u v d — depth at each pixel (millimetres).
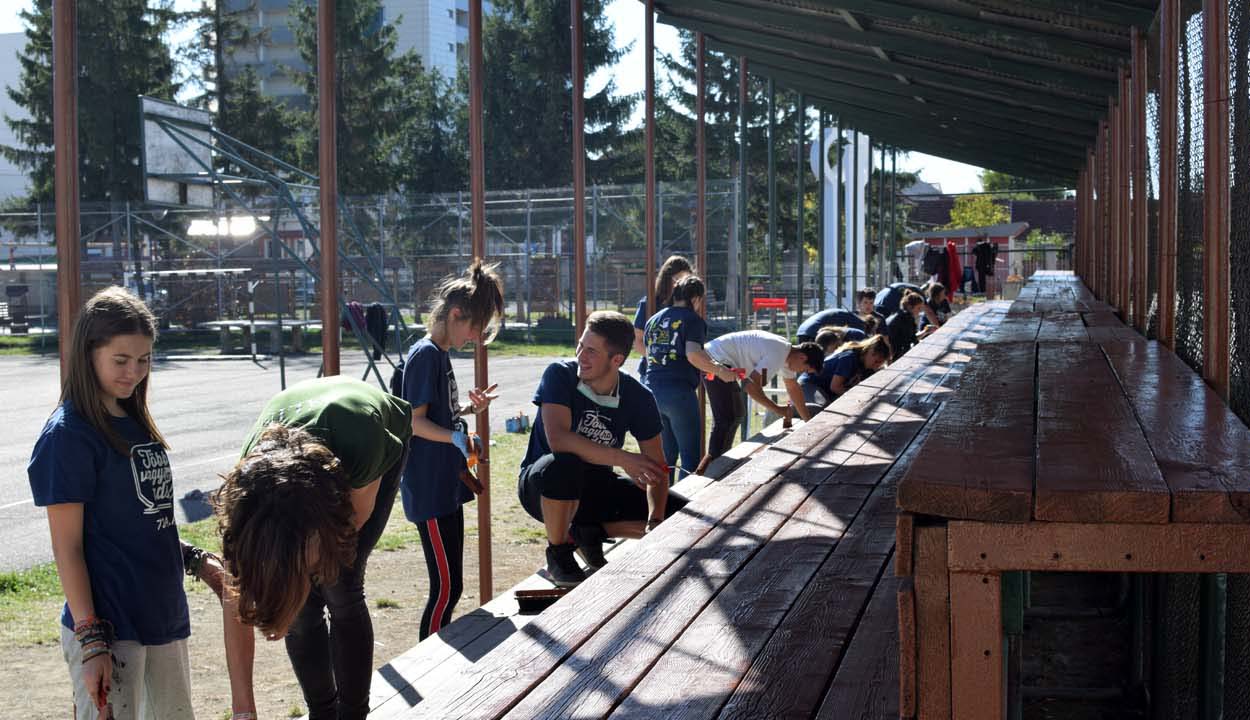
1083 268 16109
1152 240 5438
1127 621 4789
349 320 12227
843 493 4152
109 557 2557
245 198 35625
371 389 2941
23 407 15906
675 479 6574
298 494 2084
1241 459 1748
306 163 37938
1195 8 3699
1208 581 2402
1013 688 1997
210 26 39656
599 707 2188
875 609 2760
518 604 4168
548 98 39656
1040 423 2199
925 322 15266
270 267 27562
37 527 7781
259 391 17219
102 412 2539
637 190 27297
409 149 41094
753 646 2520
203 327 26547
